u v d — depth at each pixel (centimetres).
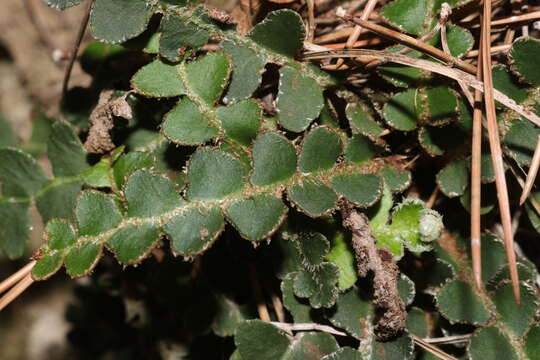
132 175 32
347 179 33
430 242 33
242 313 36
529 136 33
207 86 33
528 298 33
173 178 34
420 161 35
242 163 33
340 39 35
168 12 33
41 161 41
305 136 33
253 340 34
